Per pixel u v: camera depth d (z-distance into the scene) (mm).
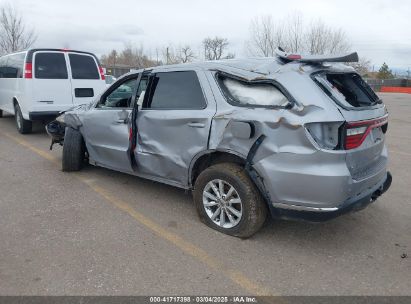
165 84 4566
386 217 4527
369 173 3715
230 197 3914
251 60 4141
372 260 3551
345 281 3213
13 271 3289
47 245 3750
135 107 4801
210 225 4148
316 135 3328
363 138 3535
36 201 4926
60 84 9023
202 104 4121
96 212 4586
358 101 3871
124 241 3855
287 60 3883
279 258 3570
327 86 3566
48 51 8945
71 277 3213
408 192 5430
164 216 4488
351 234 4074
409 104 25016
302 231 4125
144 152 4730
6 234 3979
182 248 3725
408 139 9984
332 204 3338
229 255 3607
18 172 6211
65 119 6082
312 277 3268
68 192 5270
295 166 3393
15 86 9562
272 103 3607
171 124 4332
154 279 3207
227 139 3797
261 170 3578
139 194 5215
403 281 3217
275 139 3480
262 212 3807
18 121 9719
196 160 4172
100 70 9695
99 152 5594
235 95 3900
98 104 5605
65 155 6020
